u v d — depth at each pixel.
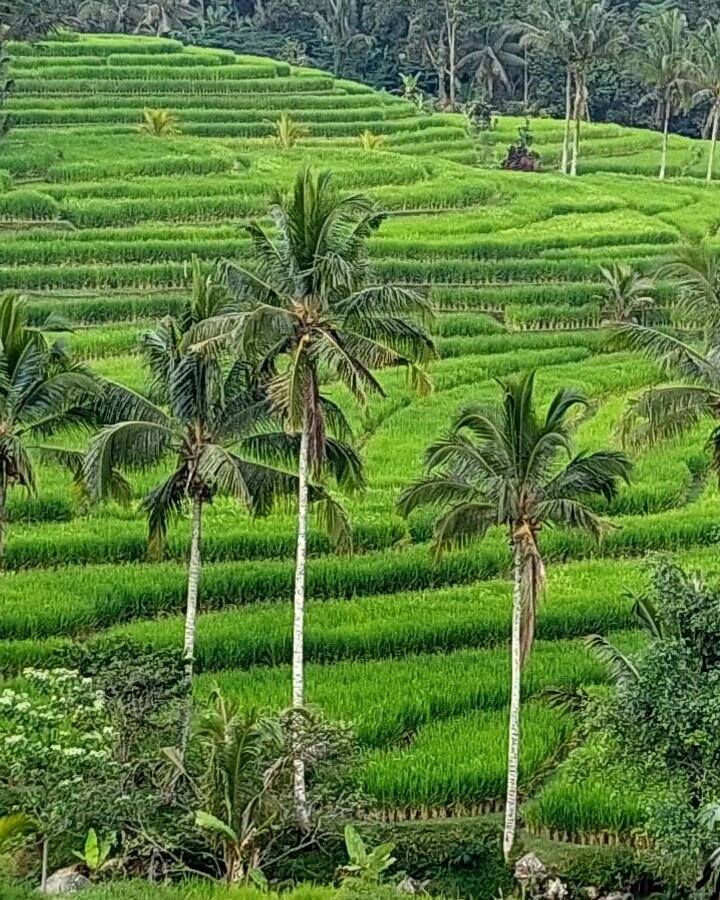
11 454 39.03
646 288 84.94
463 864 36.38
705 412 39.66
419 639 47.09
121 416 39.19
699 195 120.00
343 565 51.78
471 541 37.44
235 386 39.09
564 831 37.62
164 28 172.50
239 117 126.69
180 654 36.41
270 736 33.16
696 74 128.25
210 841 33.56
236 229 94.69
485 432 36.50
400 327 37.19
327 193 38.44
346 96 135.25
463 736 40.66
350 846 32.19
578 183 119.25
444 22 162.62
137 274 87.31
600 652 35.09
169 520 54.38
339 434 40.88
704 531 56.38
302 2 176.00
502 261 93.19
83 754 32.34
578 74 128.12
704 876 33.16
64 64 130.50
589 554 55.94
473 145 134.12
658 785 32.66
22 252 87.69
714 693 32.00
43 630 46.69
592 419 69.75
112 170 104.19
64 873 33.34
